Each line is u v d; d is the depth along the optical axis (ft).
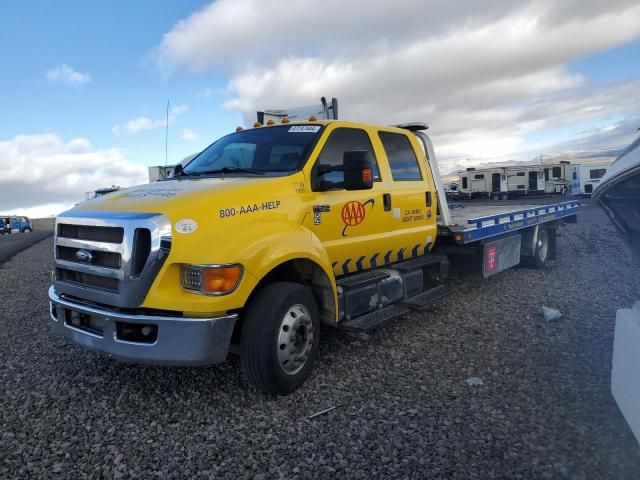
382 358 14.83
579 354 14.48
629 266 28.73
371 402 11.94
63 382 13.80
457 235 19.97
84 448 10.30
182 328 10.87
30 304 25.03
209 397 12.55
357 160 13.87
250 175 14.32
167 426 11.15
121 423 11.34
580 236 46.21
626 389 9.80
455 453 9.58
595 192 10.41
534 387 12.36
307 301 12.94
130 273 11.07
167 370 14.38
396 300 17.17
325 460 9.58
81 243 12.16
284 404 12.04
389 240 17.46
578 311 19.08
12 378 14.25
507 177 130.00
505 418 10.86
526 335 16.42
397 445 9.96
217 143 17.87
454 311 19.84
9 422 11.52
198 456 9.90
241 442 10.37
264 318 11.88
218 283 11.07
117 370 14.55
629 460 9.09
